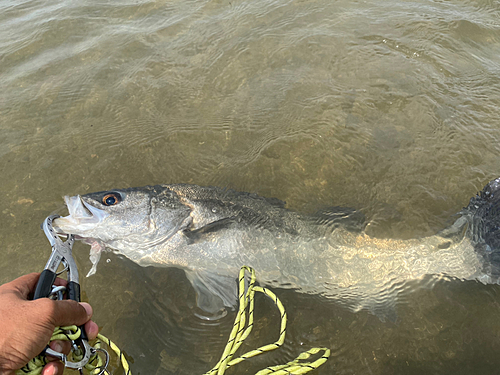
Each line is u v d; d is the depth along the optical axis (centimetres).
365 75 85
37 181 66
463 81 83
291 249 56
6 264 55
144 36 96
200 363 48
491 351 49
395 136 73
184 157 70
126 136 73
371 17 100
